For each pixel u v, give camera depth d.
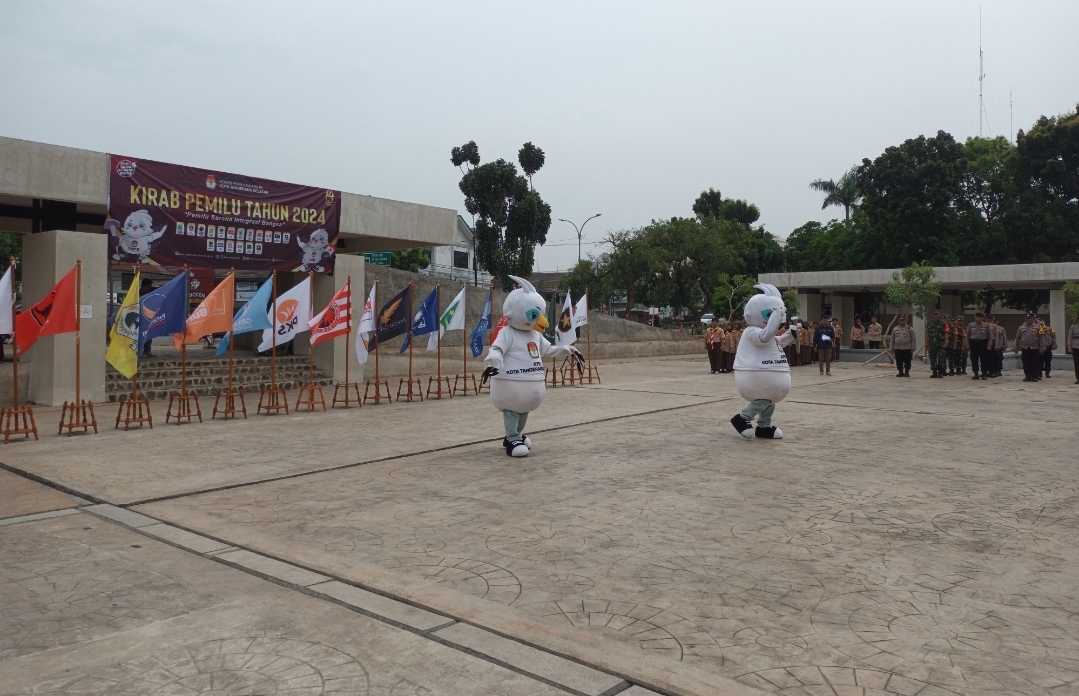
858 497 7.48
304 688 3.67
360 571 5.36
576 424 12.48
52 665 3.93
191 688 3.68
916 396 16.97
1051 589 4.97
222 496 7.61
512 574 5.29
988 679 3.74
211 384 16.80
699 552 5.77
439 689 3.67
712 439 11.02
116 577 5.27
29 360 14.86
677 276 42.03
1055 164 37.22
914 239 40.50
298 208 17.81
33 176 13.73
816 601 4.78
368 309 15.14
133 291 11.83
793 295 34.12
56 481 8.21
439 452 10.04
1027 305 41.34
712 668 3.87
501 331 9.89
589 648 4.11
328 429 12.02
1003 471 8.70
